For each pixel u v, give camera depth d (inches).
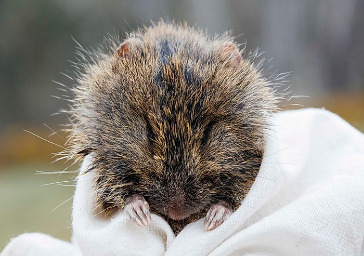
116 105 11.7
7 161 43.5
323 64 50.5
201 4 44.2
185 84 11.3
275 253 10.8
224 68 11.9
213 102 11.4
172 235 11.1
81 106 12.3
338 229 10.8
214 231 10.8
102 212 11.6
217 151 11.5
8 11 46.7
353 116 43.3
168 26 13.5
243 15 46.2
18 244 12.4
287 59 48.3
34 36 47.2
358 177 11.4
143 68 11.7
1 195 30.9
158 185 11.2
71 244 12.4
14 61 47.8
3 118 48.3
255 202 10.9
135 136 11.5
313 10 49.3
